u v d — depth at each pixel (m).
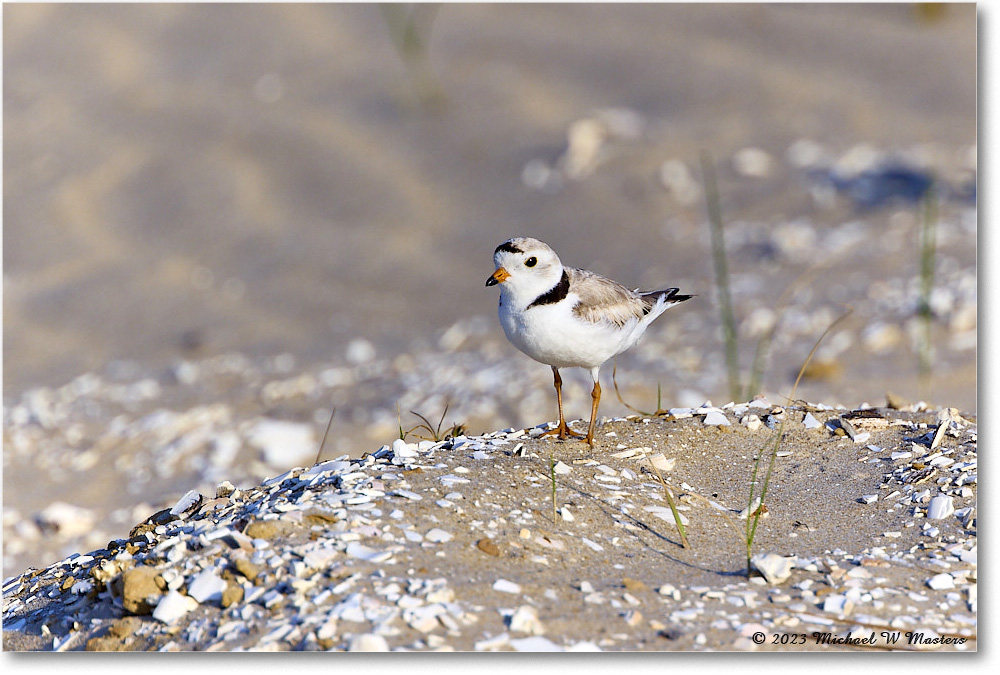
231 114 21.09
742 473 7.15
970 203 15.77
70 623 5.73
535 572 5.48
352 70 22.27
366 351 14.30
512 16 23.86
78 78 22.67
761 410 8.22
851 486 6.91
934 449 7.23
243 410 12.80
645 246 16.19
